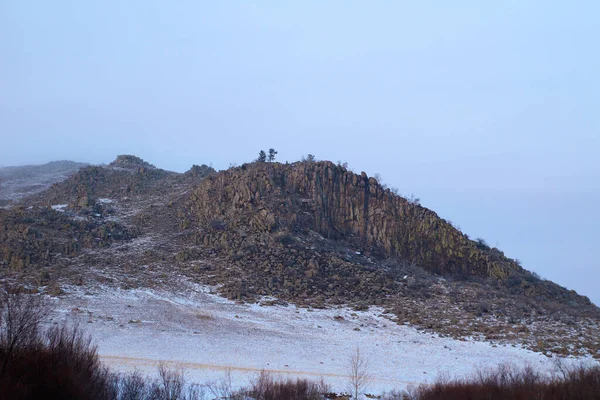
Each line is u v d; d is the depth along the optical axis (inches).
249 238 2908.5
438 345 2075.5
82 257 2566.4
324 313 2326.5
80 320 1902.1
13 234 2603.3
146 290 2321.6
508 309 2600.9
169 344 1835.6
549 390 1434.5
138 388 1209.4
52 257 2500.0
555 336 2256.4
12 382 949.8
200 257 2731.3
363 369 1764.3
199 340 1910.7
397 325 2272.4
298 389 1379.2
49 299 2037.4
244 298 2363.4
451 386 1509.6
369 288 2664.9
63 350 1105.4
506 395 1425.9
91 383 1099.3
